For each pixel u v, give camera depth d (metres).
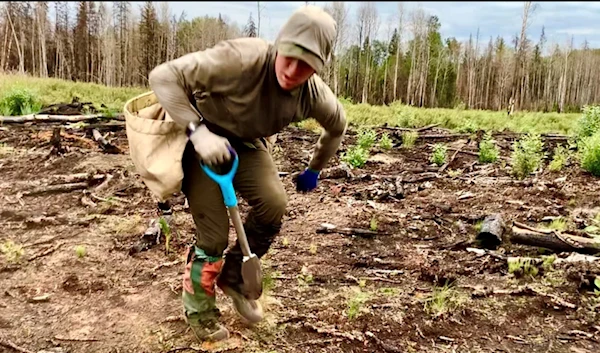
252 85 2.49
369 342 3.15
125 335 3.18
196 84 2.46
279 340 3.14
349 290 3.76
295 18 2.34
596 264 4.05
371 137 9.49
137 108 2.87
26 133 8.59
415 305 3.56
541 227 4.94
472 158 8.68
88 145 8.00
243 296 3.07
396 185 6.32
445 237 4.81
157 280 3.85
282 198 2.85
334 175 6.85
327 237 4.74
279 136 9.91
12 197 5.52
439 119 15.08
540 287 3.82
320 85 2.74
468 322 3.40
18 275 3.89
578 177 6.75
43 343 3.09
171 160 2.60
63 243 4.42
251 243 2.98
